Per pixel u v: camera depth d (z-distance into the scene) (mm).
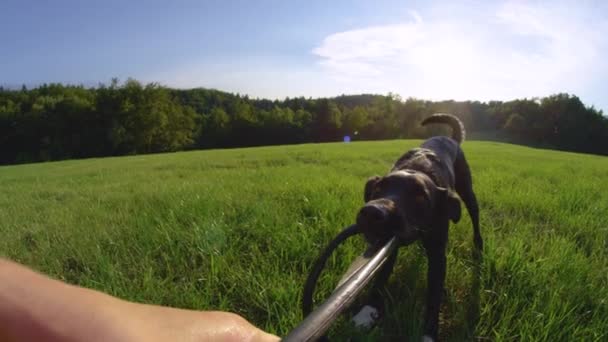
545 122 95812
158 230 4562
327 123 98938
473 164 12891
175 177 11000
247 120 92812
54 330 423
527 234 4574
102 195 7629
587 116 92125
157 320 696
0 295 420
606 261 3959
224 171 11836
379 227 2553
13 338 396
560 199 6430
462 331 2830
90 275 3666
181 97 140125
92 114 69250
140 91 70125
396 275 3701
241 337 1002
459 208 3225
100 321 481
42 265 3969
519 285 3256
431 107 114062
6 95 77000
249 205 5539
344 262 3625
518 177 9422
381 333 2775
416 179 3020
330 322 941
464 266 3820
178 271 3771
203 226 4469
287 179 8422
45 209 6672
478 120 114375
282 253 3887
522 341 2564
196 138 89188
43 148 67750
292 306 2994
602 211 5812
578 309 2986
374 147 24688
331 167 11703
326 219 4742
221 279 3535
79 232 4875
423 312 3041
